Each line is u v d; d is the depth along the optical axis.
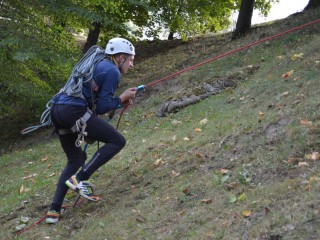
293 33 11.97
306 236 3.81
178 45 20.53
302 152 5.15
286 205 4.27
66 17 14.30
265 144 5.69
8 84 13.91
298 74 8.21
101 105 5.37
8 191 7.69
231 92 9.46
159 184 5.91
